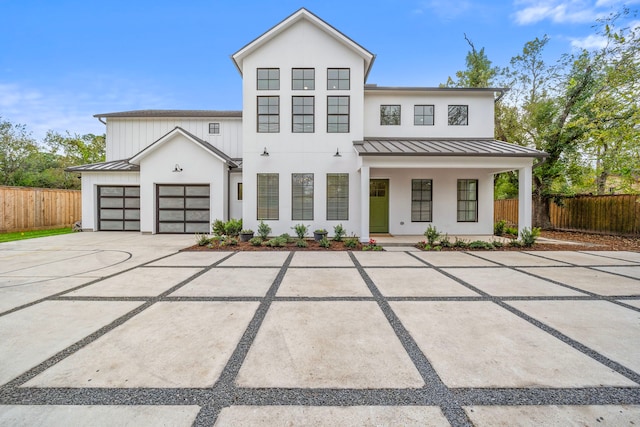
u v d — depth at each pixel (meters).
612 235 11.52
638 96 9.63
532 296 4.27
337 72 10.69
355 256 7.55
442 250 8.39
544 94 13.91
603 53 11.39
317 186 10.67
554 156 13.30
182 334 3.01
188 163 12.05
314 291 4.54
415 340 2.88
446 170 11.98
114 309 3.72
